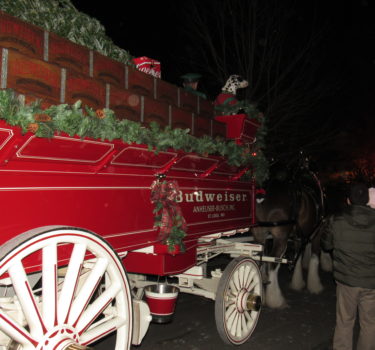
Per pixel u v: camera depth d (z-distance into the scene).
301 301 6.14
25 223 2.40
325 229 4.09
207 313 5.36
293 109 11.34
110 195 3.04
